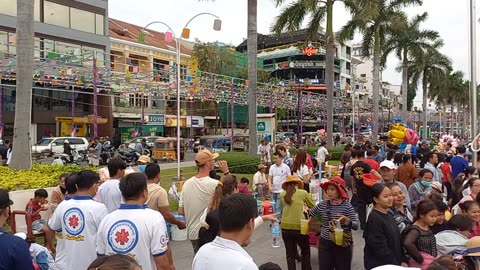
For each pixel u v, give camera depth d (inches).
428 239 185.6
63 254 165.5
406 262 187.8
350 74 3284.9
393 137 826.8
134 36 1984.5
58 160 788.6
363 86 3430.1
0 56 894.4
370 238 185.9
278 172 394.3
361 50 1464.1
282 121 2765.7
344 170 422.0
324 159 636.7
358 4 1069.8
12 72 1024.2
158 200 199.9
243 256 109.0
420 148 693.9
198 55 2034.9
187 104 2175.2
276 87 1631.4
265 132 1192.8
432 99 2706.7
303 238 244.2
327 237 221.9
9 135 1391.5
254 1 782.5
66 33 1464.1
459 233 197.3
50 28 1414.9
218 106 2219.5
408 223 205.5
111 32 1843.0
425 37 1734.7
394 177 347.3
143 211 144.6
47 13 1411.2
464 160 407.2
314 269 276.2
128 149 1203.9
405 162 371.9
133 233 139.8
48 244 200.5
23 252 119.4
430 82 2236.7
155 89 1302.9
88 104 1617.9
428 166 419.2
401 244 189.5
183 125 2028.8
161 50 1962.4
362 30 1261.1
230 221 111.9
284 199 248.2
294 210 243.8
